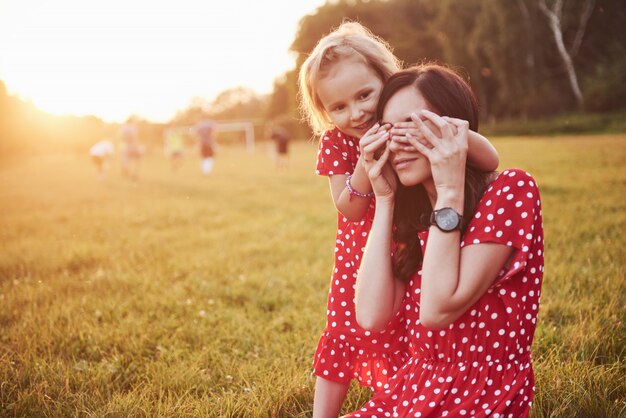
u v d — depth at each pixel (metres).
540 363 2.69
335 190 2.24
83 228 8.19
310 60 2.08
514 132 34.03
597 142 20.31
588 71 37.84
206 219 8.61
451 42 40.78
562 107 38.09
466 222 1.57
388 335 2.14
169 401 2.55
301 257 5.59
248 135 50.62
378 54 2.05
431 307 1.51
